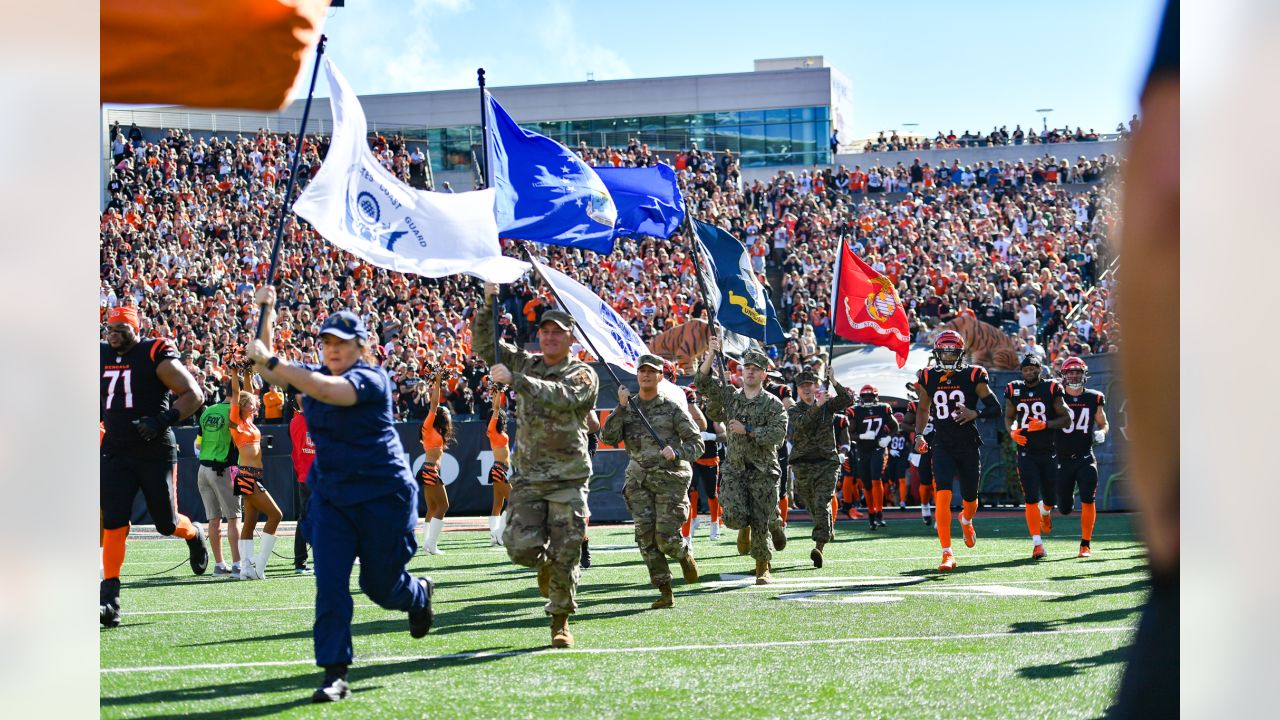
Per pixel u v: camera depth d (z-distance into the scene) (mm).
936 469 11883
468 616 8828
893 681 5816
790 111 49688
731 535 17062
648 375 9219
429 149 48281
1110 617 8078
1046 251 35125
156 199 37719
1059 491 13016
